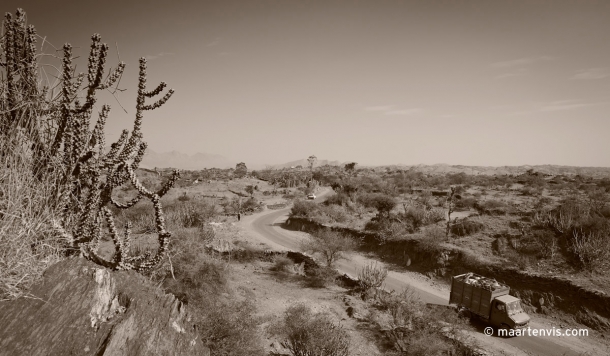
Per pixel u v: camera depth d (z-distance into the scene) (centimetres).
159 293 446
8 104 486
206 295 1741
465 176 8294
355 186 6488
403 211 4616
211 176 10538
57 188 489
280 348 1581
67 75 487
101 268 425
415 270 3106
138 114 539
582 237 2714
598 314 2112
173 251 1898
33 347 340
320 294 2469
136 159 524
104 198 499
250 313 1780
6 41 487
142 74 538
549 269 2555
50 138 507
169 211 3650
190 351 402
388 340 1822
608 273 2392
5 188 439
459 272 2847
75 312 375
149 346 374
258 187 9056
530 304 2356
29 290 383
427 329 1792
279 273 2848
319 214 4822
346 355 1538
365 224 4181
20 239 412
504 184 6981
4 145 471
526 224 3266
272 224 4947
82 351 349
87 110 512
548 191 5819
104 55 493
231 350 1306
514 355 1766
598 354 1833
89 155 494
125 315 392
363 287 2578
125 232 529
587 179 7769
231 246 3328
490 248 3011
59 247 463
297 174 11138
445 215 4169
